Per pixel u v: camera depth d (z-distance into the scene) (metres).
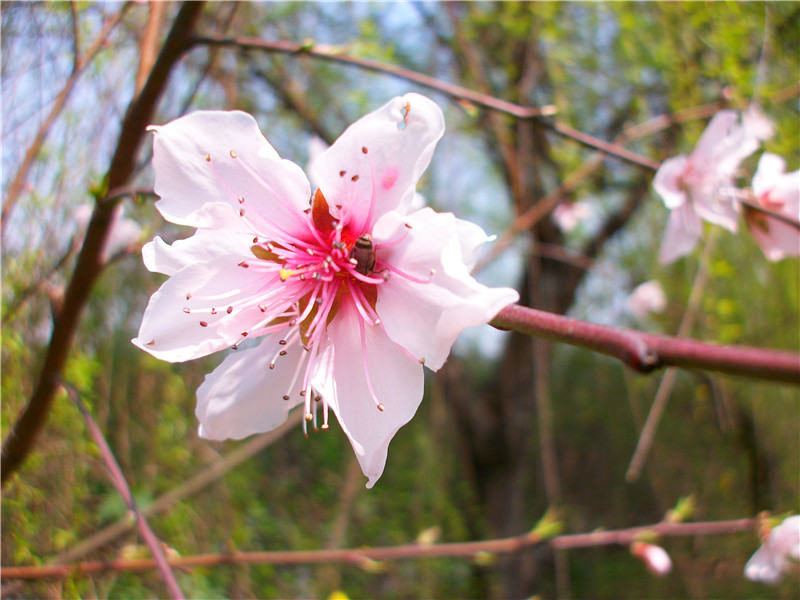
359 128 0.08
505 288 0.06
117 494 0.17
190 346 0.08
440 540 0.34
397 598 0.32
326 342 0.08
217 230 0.08
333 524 0.30
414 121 0.08
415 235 0.08
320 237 0.08
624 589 0.44
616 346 0.05
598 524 0.47
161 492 0.20
